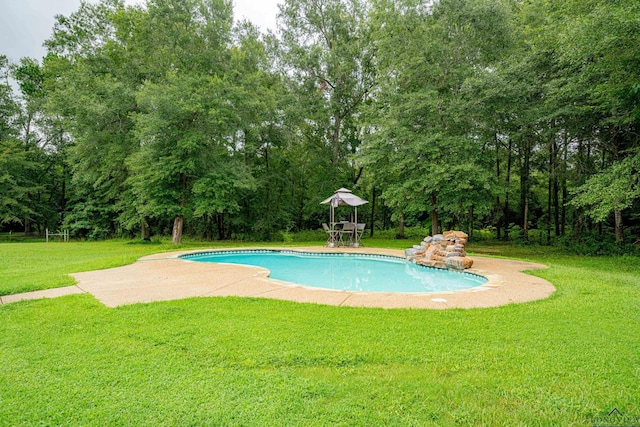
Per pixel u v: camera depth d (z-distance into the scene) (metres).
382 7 15.19
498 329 3.74
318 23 20.28
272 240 20.80
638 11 7.46
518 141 15.15
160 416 2.17
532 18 14.27
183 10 17.00
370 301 5.09
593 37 8.16
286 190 22.66
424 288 7.48
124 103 16.30
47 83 20.31
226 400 2.36
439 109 13.89
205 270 8.20
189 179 16.55
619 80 8.96
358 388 2.53
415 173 13.93
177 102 14.20
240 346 3.27
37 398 2.38
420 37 14.19
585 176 13.11
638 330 3.72
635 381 2.59
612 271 8.76
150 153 14.70
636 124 11.40
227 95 15.29
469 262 8.72
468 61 14.33
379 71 15.94
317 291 5.82
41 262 9.74
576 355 3.06
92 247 15.20
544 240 18.34
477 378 2.67
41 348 3.25
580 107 11.09
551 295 5.47
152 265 9.09
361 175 22.36
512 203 21.81
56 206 25.66
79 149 16.59
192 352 3.14
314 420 2.14
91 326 3.87
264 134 19.86
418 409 2.27
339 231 15.63
